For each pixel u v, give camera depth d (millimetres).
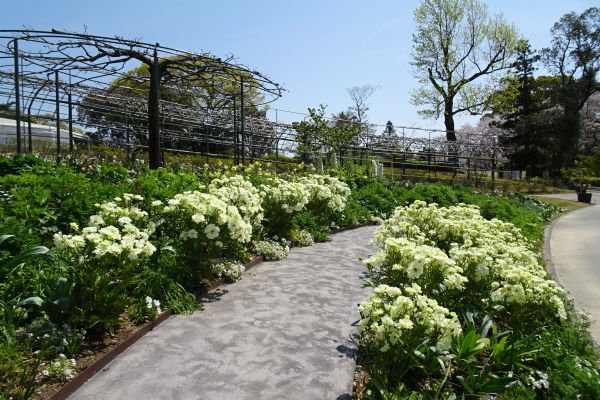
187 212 4883
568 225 15039
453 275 3990
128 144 18750
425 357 3250
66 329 3311
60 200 5688
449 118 36438
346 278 5969
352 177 16453
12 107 18219
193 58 11461
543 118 44625
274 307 4703
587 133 53219
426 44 35438
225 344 3748
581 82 48156
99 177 8180
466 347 3453
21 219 4727
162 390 2990
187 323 4168
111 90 17031
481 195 17547
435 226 6527
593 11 48062
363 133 25578
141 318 3984
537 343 4008
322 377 3275
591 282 7383
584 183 40625
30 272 3859
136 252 3510
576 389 3447
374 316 3143
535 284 4012
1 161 7523
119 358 3424
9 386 2615
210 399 2914
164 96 23188
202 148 24484
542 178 42750
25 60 12906
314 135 20766
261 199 7039
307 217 8859
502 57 35031
